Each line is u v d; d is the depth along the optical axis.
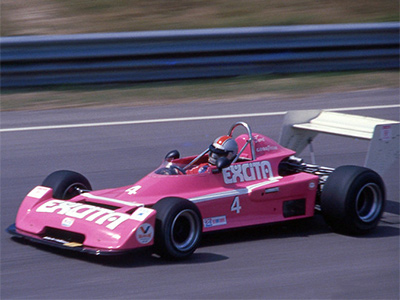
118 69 50.38
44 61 48.28
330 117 30.59
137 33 49.81
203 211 23.19
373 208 25.45
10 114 44.03
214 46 52.12
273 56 53.84
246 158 26.58
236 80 52.91
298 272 20.83
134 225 20.20
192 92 50.09
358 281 20.23
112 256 21.59
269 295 18.86
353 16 65.31
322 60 55.41
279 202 25.45
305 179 26.06
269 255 22.50
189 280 19.69
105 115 44.41
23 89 48.38
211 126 42.44
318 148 39.12
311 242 24.23
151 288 18.98
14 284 19.22
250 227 24.56
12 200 29.03
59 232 21.75
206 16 62.16
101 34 49.12
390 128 27.23
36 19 58.72
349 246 23.83
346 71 56.31
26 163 34.62
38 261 21.06
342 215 24.42
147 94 49.25
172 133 40.81
